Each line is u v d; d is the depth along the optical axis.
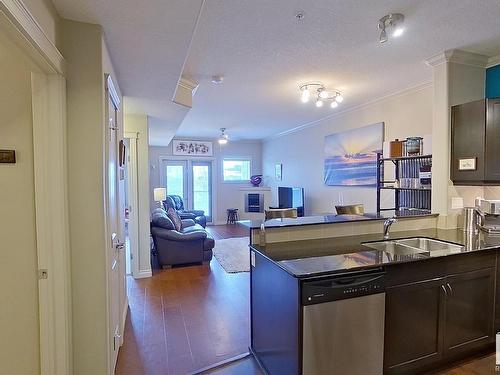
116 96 2.44
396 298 1.93
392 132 4.30
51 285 1.68
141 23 1.77
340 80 3.63
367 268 1.83
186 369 2.24
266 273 2.10
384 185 4.20
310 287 1.67
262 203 9.22
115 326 2.29
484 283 2.29
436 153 2.99
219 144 9.38
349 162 5.23
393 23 2.18
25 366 1.73
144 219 4.38
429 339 2.07
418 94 3.88
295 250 2.21
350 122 5.21
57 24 1.66
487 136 2.62
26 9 1.17
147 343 2.60
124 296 3.01
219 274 4.50
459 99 2.91
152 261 5.21
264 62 3.05
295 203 6.75
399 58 2.96
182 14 1.68
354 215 2.99
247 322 2.98
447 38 2.55
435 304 2.08
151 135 6.20
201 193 9.34
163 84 2.84
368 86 3.87
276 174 8.49
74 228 1.77
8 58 1.66
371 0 1.99
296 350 1.70
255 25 2.31
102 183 1.80
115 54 2.19
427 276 2.03
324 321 1.71
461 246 2.33
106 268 1.83
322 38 2.53
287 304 1.79
